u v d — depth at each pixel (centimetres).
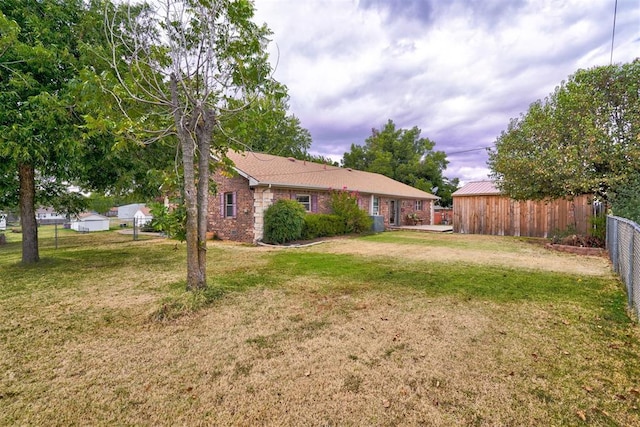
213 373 254
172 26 432
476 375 251
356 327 346
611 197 817
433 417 203
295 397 223
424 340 312
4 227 2561
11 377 249
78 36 665
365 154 3447
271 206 1115
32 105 565
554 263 712
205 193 455
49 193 891
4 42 521
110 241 1227
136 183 802
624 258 489
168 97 468
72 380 245
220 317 375
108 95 420
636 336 320
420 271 622
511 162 992
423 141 3444
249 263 710
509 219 1413
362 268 652
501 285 518
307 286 512
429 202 2342
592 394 226
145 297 456
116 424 198
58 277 583
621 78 843
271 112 508
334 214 1384
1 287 515
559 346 299
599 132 820
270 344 305
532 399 221
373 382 241
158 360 275
